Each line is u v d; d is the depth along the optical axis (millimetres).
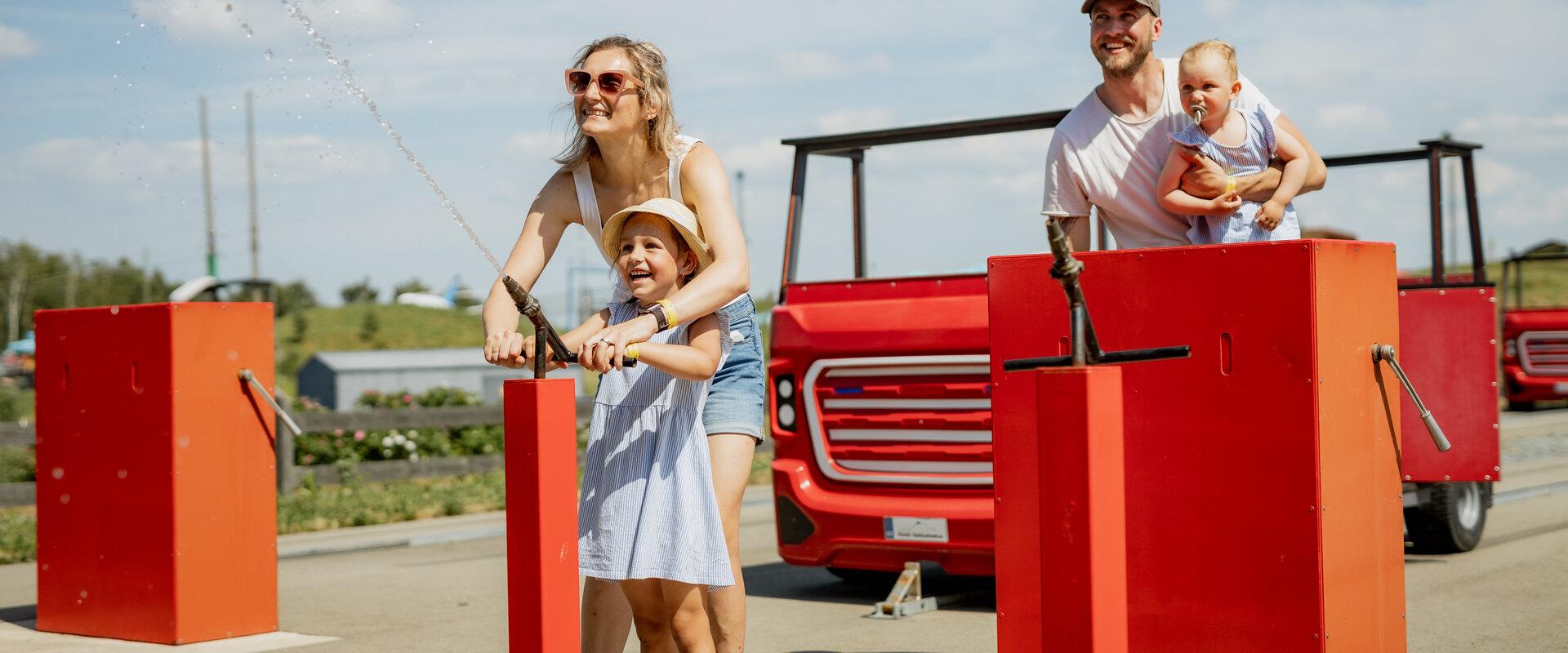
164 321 5957
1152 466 3791
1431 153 7953
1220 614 3695
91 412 6258
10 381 40938
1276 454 3611
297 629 6402
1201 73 4570
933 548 6598
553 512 3006
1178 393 3748
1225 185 4520
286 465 12953
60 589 6414
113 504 6188
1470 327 7465
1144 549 3803
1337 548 3625
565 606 3021
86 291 92812
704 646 3809
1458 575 7414
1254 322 3639
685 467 3701
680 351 3574
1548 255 17484
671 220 3791
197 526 6020
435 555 9312
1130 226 4871
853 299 6984
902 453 6762
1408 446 7629
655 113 4008
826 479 6992
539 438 2982
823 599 7207
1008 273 4059
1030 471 4023
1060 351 3973
